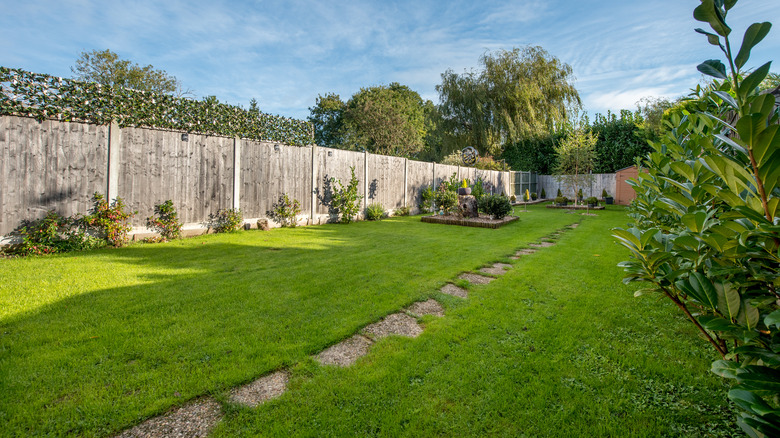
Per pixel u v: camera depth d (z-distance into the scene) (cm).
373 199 1141
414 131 2662
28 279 397
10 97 508
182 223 695
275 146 854
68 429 170
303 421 177
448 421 179
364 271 450
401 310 325
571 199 1991
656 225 261
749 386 98
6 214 509
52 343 250
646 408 189
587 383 211
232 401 192
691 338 267
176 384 205
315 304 333
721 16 104
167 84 2427
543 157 2306
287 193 884
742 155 145
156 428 172
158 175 660
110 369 220
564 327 286
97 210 587
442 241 689
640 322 296
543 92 2189
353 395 198
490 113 2225
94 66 2234
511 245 649
